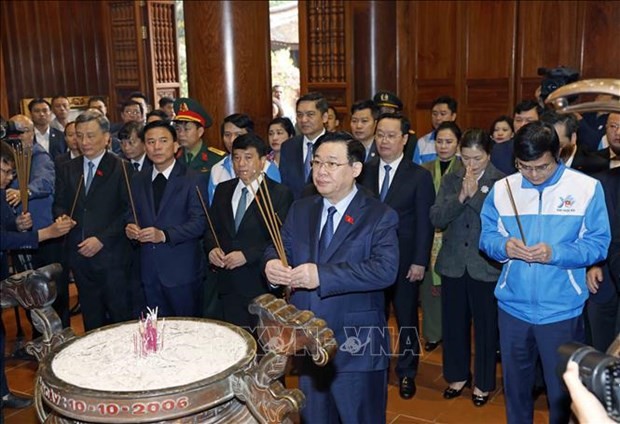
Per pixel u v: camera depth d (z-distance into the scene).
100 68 7.23
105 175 3.48
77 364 1.96
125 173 3.40
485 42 5.21
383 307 2.36
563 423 2.34
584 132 3.80
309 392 2.33
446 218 2.99
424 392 3.33
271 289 2.84
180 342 2.12
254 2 4.83
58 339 2.18
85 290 3.49
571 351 1.05
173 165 3.36
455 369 3.22
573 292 2.33
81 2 7.07
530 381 2.49
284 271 2.16
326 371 2.29
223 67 4.83
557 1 4.86
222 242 3.11
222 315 3.32
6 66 6.80
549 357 2.35
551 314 2.33
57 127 5.73
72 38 7.09
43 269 2.21
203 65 4.86
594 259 2.28
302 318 1.80
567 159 2.87
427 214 3.11
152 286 3.33
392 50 5.50
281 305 1.88
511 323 2.43
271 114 5.07
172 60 7.25
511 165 3.60
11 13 6.77
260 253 3.01
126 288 3.52
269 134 4.21
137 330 2.26
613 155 3.05
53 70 7.04
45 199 3.98
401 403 3.22
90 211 3.45
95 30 7.14
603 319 2.77
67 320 3.78
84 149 3.45
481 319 3.05
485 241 2.46
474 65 5.29
